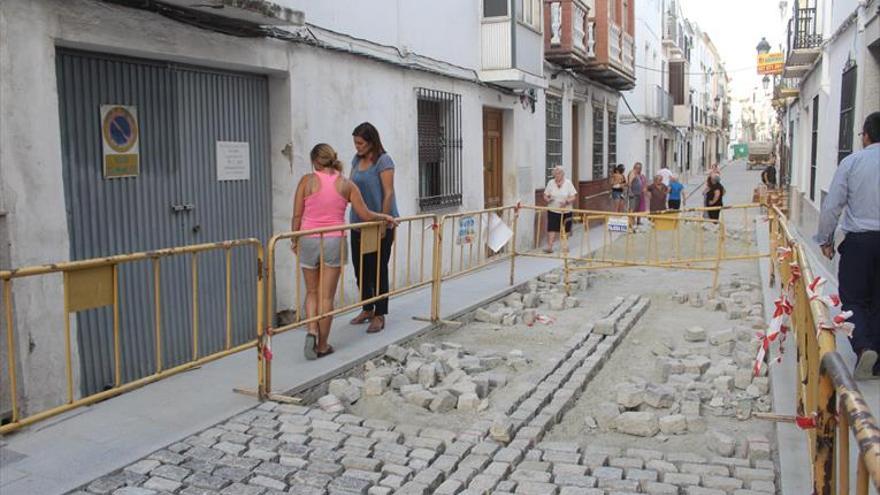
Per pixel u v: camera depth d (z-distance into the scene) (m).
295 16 6.74
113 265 4.52
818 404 3.07
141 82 6.15
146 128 6.21
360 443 4.72
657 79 34.47
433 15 10.81
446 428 5.27
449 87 11.40
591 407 5.87
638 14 29.11
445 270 11.45
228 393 5.55
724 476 4.39
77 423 4.91
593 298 10.38
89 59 5.68
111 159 5.87
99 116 5.76
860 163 5.54
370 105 9.11
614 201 20.28
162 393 5.55
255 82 7.48
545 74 16.38
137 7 5.70
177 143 6.54
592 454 4.71
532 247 15.23
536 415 5.47
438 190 11.52
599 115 22.17
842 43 11.13
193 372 6.07
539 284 10.88
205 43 6.39
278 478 4.21
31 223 4.95
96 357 5.65
